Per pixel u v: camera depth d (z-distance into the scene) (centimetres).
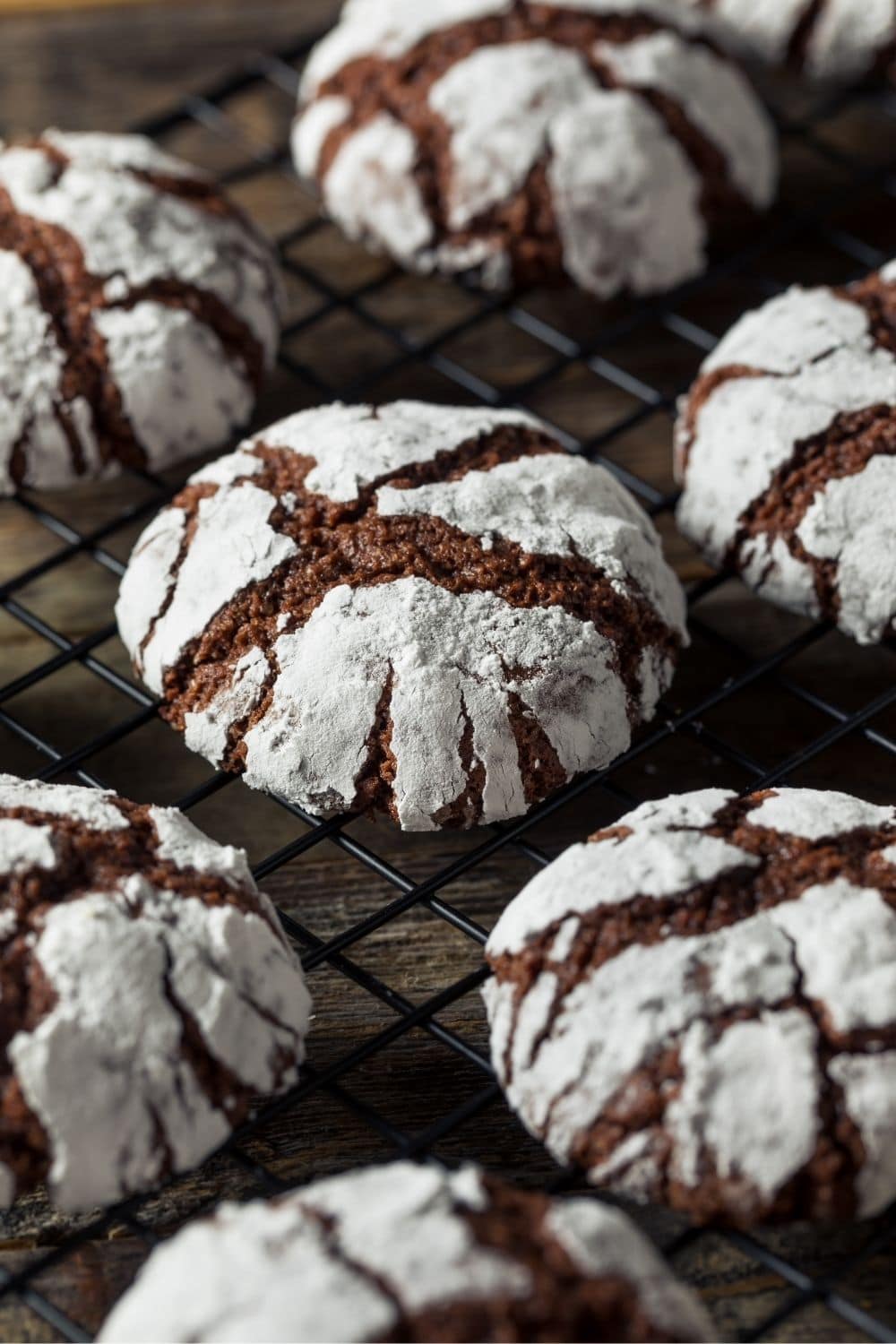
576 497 32
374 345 37
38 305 33
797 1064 28
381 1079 31
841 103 39
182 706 31
